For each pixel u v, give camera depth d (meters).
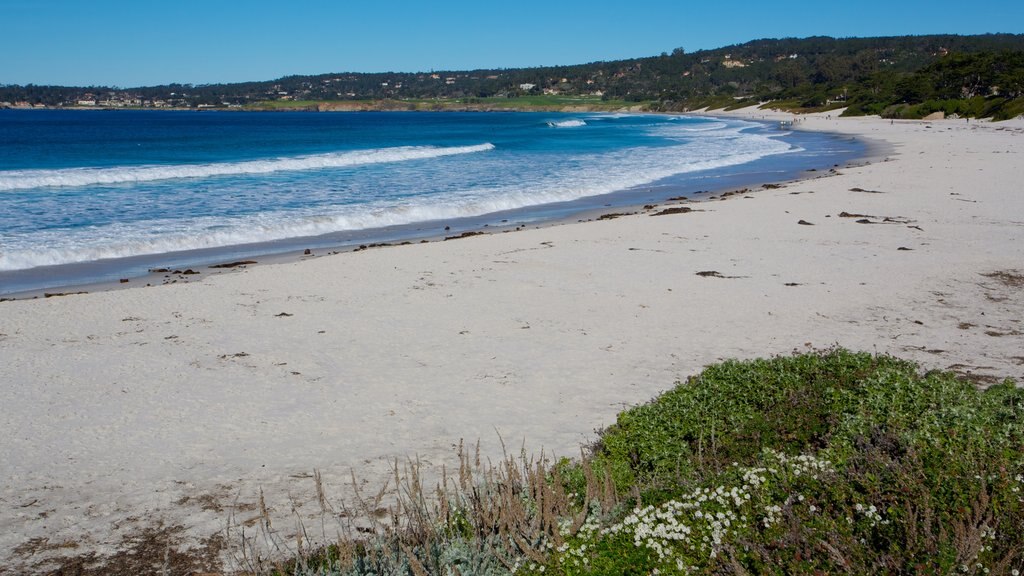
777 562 4.15
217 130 92.44
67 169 34.09
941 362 9.74
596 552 4.43
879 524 4.35
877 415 6.18
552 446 7.46
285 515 6.25
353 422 8.21
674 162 42.69
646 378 9.42
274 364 10.12
